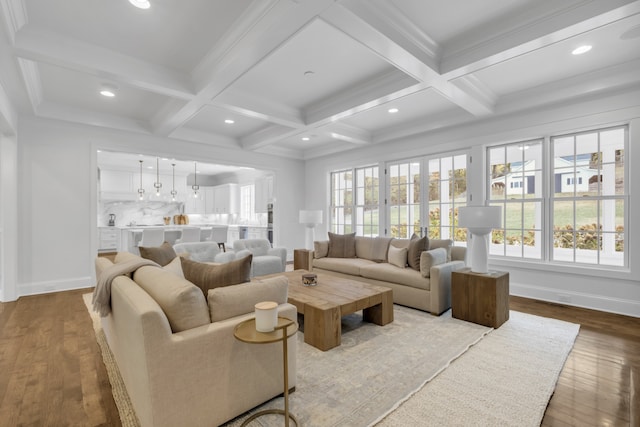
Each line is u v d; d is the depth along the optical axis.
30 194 4.16
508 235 4.35
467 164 4.57
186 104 3.70
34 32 2.53
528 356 2.33
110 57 2.88
